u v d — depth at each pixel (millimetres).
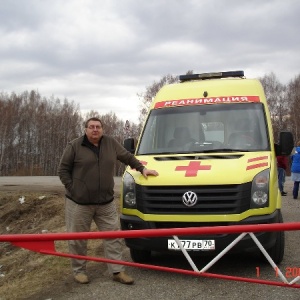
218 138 6762
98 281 5816
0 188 17578
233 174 5598
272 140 6570
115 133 71500
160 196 5711
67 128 68688
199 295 5109
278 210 5727
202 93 7469
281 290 5156
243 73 8539
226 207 5473
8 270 8969
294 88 62531
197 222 5523
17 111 67688
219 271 6020
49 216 13797
